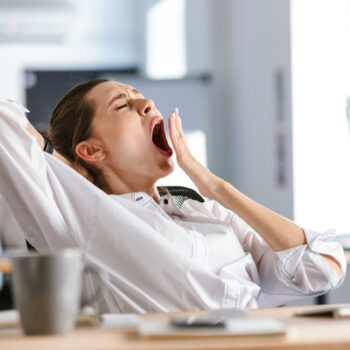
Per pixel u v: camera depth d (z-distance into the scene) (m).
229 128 7.89
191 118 7.97
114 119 1.72
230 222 1.75
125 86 1.79
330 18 5.50
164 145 1.77
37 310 0.81
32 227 1.54
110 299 1.45
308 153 5.57
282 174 5.94
